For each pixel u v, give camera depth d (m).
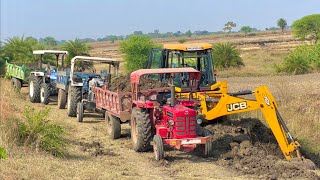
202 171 10.66
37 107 20.17
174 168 10.88
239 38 123.19
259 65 41.59
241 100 11.98
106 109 14.79
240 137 13.05
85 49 34.66
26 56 32.06
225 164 11.22
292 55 35.31
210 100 13.24
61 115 18.33
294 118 15.35
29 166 9.71
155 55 17.05
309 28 54.78
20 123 11.82
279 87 21.16
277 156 12.12
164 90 12.84
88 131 15.30
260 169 10.62
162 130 11.59
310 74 32.34
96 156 11.80
